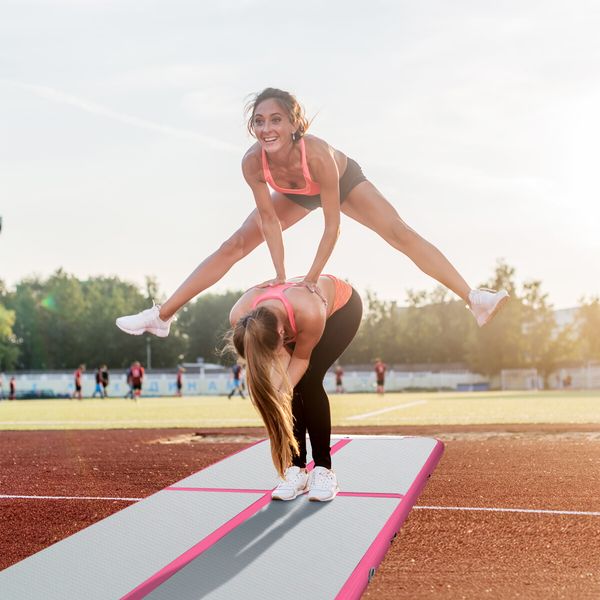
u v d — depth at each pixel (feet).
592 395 101.65
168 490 16.07
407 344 240.32
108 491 20.54
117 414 64.03
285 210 16.87
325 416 14.73
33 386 165.37
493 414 52.75
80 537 13.04
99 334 272.51
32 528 16.02
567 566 12.55
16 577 11.24
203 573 11.00
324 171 14.62
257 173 15.35
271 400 12.28
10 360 246.27
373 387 172.65
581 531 14.93
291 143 14.64
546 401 77.87
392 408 66.39
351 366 205.77
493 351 187.52
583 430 34.40
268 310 12.62
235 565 11.25
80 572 11.36
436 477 21.81
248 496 15.29
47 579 11.12
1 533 15.58
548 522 15.72
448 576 12.07
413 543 14.17
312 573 10.84
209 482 16.71
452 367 197.67
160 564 11.56
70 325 276.62
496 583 11.67
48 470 24.63
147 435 36.88
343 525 12.97
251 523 13.28
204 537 12.73
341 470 17.22
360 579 10.63
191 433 37.50
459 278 16.03
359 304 15.47
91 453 29.30
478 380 191.21
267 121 14.43
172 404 90.99
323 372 14.87
